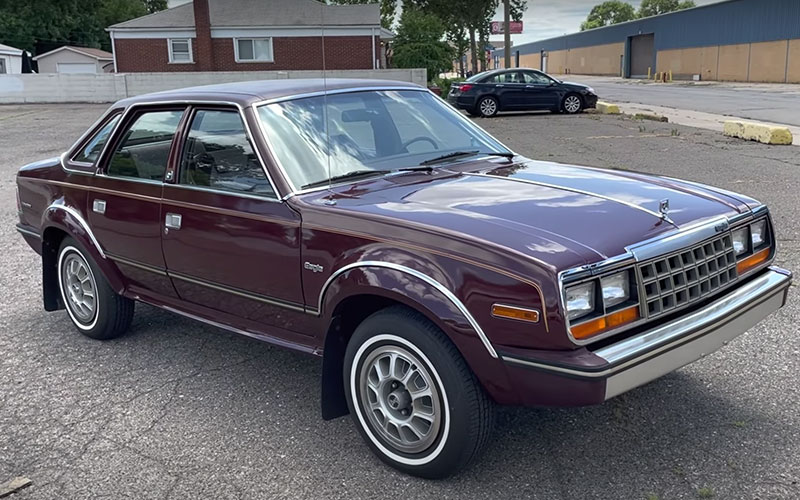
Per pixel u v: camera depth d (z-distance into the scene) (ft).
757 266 11.03
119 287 14.74
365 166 12.16
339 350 10.85
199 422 11.89
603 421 11.38
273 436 11.38
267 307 11.62
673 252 9.39
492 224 9.39
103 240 14.44
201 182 12.44
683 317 9.47
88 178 14.62
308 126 12.25
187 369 14.07
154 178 13.33
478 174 12.15
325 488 9.88
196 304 13.19
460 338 8.90
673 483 9.63
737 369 12.99
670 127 55.52
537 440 10.89
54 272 16.44
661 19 187.83
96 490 10.00
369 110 13.25
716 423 11.14
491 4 151.74
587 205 10.23
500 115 73.77
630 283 9.00
